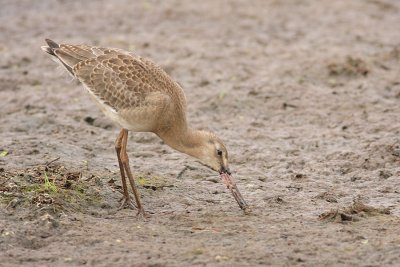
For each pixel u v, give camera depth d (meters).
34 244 11.93
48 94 20.45
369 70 21.89
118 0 30.38
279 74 21.84
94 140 17.41
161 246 11.79
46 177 13.56
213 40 25.30
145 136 17.59
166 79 13.80
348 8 29.61
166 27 26.81
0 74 21.86
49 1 29.88
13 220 12.55
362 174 15.52
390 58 23.27
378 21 28.17
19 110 19.31
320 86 21.06
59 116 18.89
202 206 13.82
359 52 23.94
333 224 12.84
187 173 15.53
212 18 27.95
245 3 29.94
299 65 22.50
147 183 14.67
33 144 16.47
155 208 13.70
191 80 21.52
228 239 12.10
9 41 25.12
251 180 15.27
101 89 13.75
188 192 14.48
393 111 19.20
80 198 13.52
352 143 17.23
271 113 19.36
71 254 11.55
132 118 13.53
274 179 15.38
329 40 25.45
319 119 18.92
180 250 11.63
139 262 11.23
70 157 15.94
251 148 17.03
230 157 16.58
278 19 27.98
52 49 14.50
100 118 18.75
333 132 17.97
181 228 12.59
